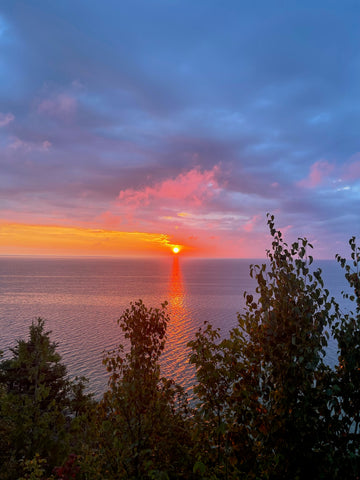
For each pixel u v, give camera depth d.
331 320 4.32
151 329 5.42
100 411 5.27
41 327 19.97
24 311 139.50
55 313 134.00
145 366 5.42
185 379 54.16
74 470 5.25
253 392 4.43
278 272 4.57
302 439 4.16
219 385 4.72
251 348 4.70
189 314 132.00
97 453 5.20
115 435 4.96
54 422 17.11
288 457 4.17
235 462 4.20
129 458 4.71
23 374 22.83
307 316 4.14
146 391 5.16
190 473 4.63
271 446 4.26
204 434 4.86
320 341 4.17
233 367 4.64
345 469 3.98
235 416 4.57
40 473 8.06
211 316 126.69
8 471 14.02
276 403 4.18
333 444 4.14
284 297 4.41
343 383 4.14
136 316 5.45
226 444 4.42
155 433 4.99
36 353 19.41
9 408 16.95
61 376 23.38
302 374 4.13
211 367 4.65
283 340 4.32
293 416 4.19
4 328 101.69
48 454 15.59
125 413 5.00
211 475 4.47
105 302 172.38
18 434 16.17
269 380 4.34
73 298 190.12
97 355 68.25
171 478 4.73
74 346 76.69
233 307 153.25
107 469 4.89
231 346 4.74
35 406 17.25
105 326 104.56
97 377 54.25
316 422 4.14
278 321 4.38
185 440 5.11
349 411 4.10
